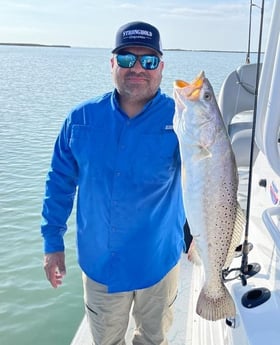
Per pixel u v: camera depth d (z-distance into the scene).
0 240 6.66
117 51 2.25
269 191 2.46
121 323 2.58
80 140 2.35
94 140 2.32
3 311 4.96
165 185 2.35
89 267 2.50
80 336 3.08
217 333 2.47
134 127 2.29
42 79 41.56
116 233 2.38
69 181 2.55
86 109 2.38
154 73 2.27
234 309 2.02
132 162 2.29
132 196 2.32
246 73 4.18
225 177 2.01
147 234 2.39
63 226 2.62
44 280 5.57
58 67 67.81
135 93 2.26
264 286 2.04
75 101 24.92
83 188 2.40
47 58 114.31
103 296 2.49
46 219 2.59
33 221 7.36
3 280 5.57
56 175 2.54
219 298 2.07
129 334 3.02
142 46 2.21
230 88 4.18
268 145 1.78
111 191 2.32
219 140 1.97
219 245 2.07
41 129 15.97
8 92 29.20
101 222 2.39
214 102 1.97
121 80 2.26
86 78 43.72
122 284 2.45
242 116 4.39
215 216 2.03
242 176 3.80
